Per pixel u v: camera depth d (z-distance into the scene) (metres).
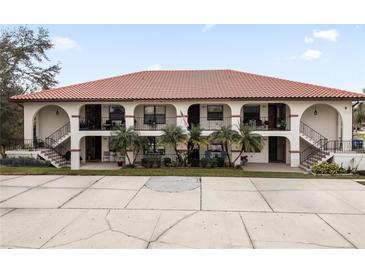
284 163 20.58
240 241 5.02
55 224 5.82
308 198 7.94
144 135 19.27
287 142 20.28
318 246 4.83
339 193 8.53
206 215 6.42
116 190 8.77
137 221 6.00
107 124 20.89
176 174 11.62
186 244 4.89
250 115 21.09
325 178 11.09
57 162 19.20
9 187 9.12
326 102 18.45
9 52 26.20
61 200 7.61
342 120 18.41
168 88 21.00
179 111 19.22
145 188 9.06
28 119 19.62
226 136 17.11
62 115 21.56
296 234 5.34
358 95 18.03
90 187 9.16
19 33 26.69
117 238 5.12
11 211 6.66
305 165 17.84
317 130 20.28
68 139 21.27
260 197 8.04
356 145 19.23
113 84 22.22
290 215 6.44
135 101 19.12
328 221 6.04
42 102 19.47
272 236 5.24
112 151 20.03
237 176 11.30
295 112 18.64
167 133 17.62
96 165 19.84
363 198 7.96
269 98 18.33
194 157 20.88
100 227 5.65
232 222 5.97
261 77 23.42
